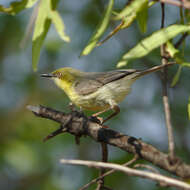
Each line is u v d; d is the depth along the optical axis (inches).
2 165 474.3
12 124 526.9
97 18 522.6
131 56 257.6
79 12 531.5
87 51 256.8
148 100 512.4
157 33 261.3
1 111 544.7
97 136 258.5
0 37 547.8
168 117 227.9
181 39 289.6
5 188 499.8
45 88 565.0
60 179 482.6
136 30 499.2
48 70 562.3
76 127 268.8
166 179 199.6
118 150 458.9
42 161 482.0
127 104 511.2
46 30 289.0
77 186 462.9
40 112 277.6
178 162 220.2
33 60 286.5
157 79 511.5
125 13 264.1
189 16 297.4
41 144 487.2
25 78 569.6
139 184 442.9
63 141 481.7
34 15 277.9
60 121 272.8
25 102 549.6
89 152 522.6
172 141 221.8
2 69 572.4
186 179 216.4
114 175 446.9
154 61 480.1
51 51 525.3
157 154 228.5
